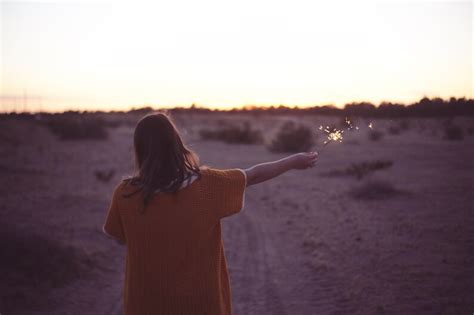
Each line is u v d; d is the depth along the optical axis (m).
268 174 1.97
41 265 8.44
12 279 7.86
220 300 1.87
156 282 1.81
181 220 1.82
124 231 1.90
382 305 6.56
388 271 8.27
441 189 17.41
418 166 25.00
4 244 8.52
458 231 11.02
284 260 9.67
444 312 6.16
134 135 1.94
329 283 7.92
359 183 20.56
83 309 7.26
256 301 7.29
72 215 14.27
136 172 1.96
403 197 16.30
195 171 1.89
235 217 15.15
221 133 52.72
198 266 1.83
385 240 10.54
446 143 35.41
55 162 31.84
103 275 9.11
